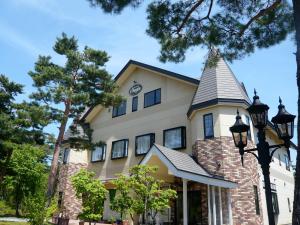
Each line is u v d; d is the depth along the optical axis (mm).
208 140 14141
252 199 12836
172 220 14227
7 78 23109
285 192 19516
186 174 11273
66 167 21484
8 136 21094
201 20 9164
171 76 17953
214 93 14625
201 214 13320
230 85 14977
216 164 13430
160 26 8883
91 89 17891
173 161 11688
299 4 5320
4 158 23156
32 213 12633
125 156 18891
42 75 16656
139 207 10469
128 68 20828
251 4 8969
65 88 16531
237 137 7250
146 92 19625
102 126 21797
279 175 19016
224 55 9633
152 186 10773
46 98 16734
